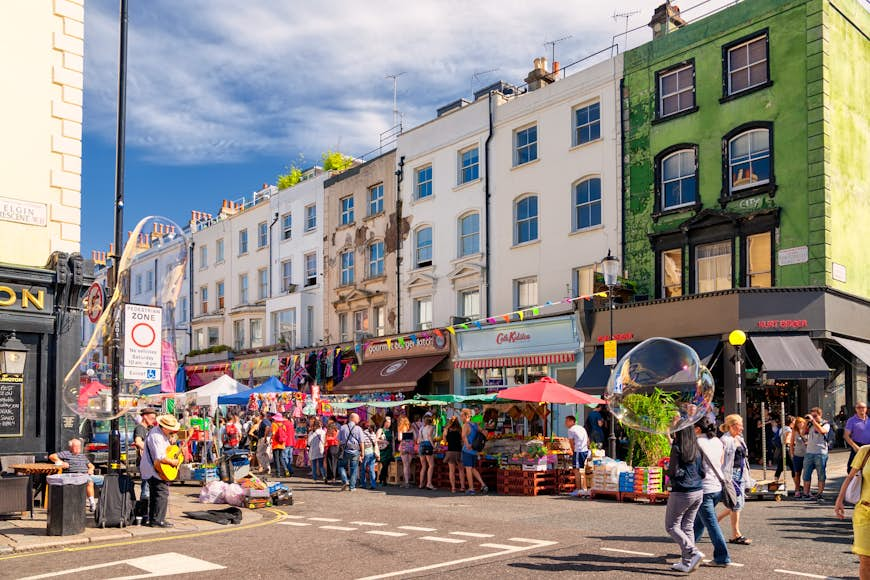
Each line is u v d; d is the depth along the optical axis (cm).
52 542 936
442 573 750
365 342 3002
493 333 2523
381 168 3170
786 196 1920
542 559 822
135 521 1092
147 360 1126
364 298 3192
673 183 2172
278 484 1423
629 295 2191
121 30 1198
